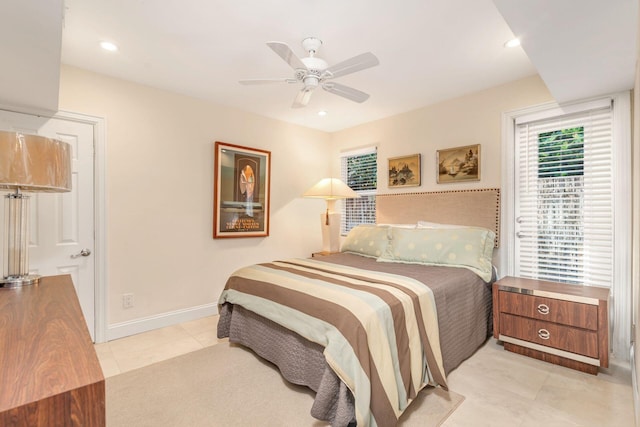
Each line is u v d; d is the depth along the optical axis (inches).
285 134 161.3
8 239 58.6
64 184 60.2
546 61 76.0
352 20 77.0
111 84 108.8
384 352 62.9
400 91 122.6
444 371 77.9
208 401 74.1
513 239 115.3
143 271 116.5
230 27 79.7
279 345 83.7
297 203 166.7
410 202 141.6
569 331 86.7
